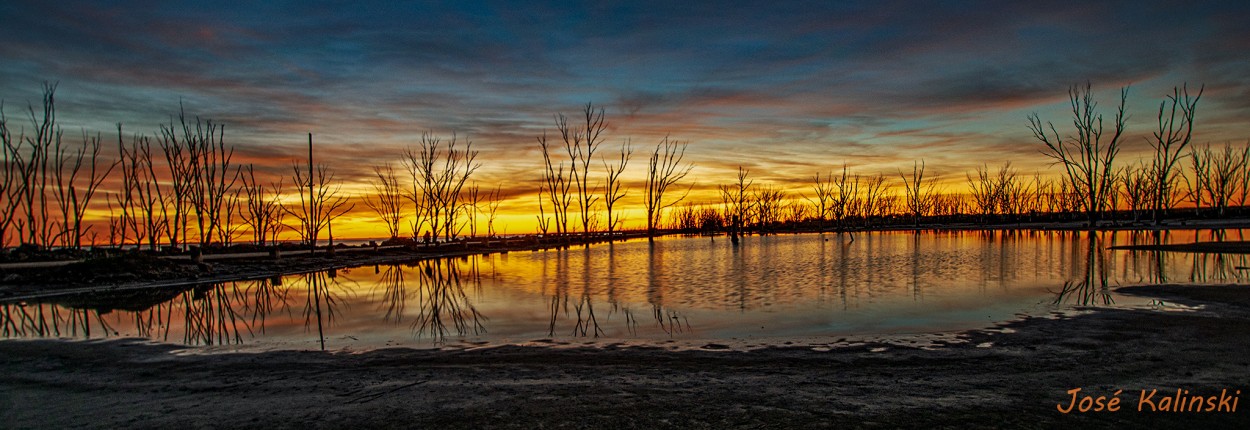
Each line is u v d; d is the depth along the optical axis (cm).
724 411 577
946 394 620
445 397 637
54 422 582
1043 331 917
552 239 5356
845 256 2831
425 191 5162
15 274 1962
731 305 1286
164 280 2072
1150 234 4238
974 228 7525
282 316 1255
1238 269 1820
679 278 1916
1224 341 818
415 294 1642
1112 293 1321
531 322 1127
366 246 4266
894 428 527
